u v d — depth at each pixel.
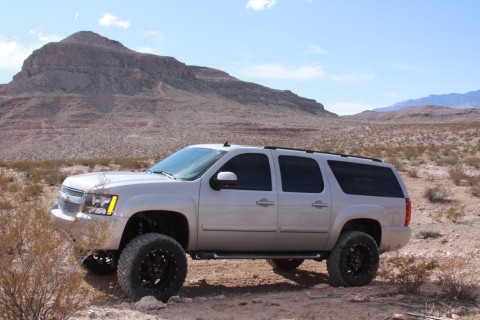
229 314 6.27
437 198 18.84
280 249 7.94
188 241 7.24
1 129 142.12
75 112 154.00
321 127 143.50
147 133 117.19
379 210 8.71
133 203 6.75
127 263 6.52
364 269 8.45
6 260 4.80
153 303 6.35
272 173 7.90
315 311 6.53
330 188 8.34
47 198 17.64
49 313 4.97
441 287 7.80
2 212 5.05
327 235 8.24
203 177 7.35
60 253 5.34
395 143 68.19
